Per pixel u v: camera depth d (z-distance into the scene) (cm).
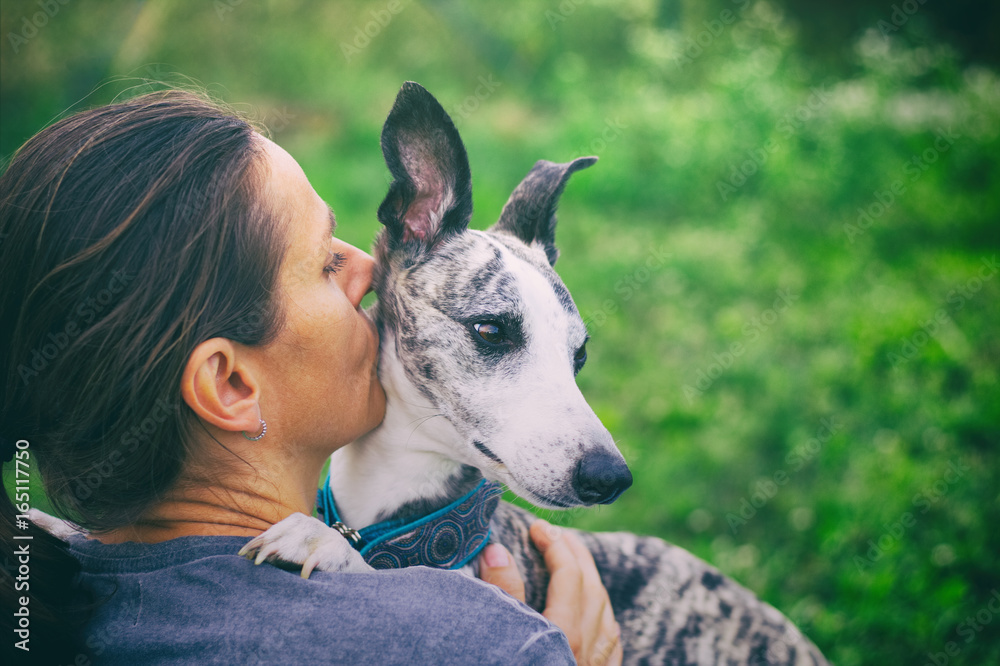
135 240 121
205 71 1021
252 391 133
